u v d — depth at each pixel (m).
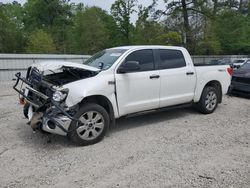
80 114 5.25
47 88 5.28
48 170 4.41
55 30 58.88
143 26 41.44
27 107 5.95
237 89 10.55
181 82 6.92
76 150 5.18
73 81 5.44
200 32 36.91
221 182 4.01
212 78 7.71
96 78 5.54
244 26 44.25
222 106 8.91
